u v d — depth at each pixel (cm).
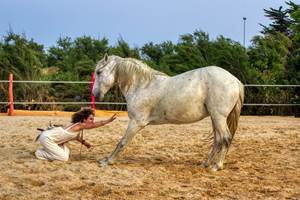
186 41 2125
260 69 2150
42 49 2595
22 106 1945
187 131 1373
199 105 852
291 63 2050
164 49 2430
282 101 1984
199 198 702
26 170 841
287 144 1176
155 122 888
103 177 810
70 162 909
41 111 1828
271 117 1884
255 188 761
